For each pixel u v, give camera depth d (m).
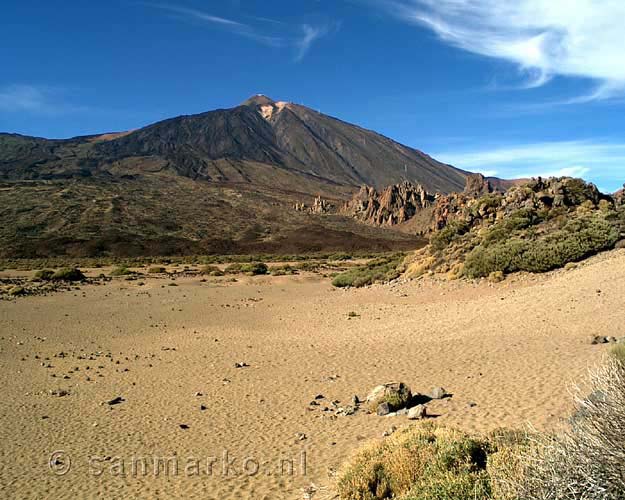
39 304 31.28
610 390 4.08
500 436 6.73
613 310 16.66
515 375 11.75
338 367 14.48
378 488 6.45
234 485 7.56
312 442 9.01
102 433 10.10
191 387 13.24
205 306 30.27
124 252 100.06
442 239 36.53
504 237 30.52
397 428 8.84
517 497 4.11
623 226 27.03
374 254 101.38
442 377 12.50
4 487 7.86
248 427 10.08
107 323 24.52
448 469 5.98
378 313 23.94
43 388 13.51
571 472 3.80
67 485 7.87
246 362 15.84
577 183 35.69
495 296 23.33
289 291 38.00
